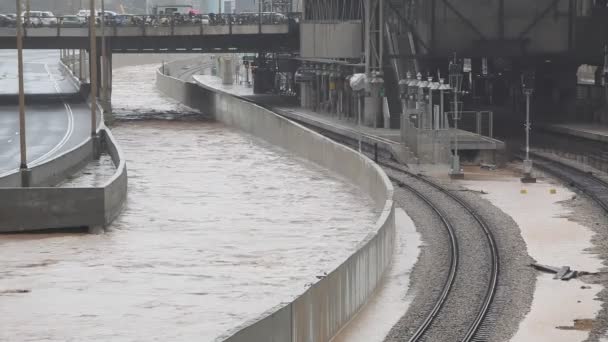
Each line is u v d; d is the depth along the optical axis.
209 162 144.62
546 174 130.50
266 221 98.50
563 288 71.00
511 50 176.00
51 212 91.94
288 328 50.88
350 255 63.53
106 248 85.50
